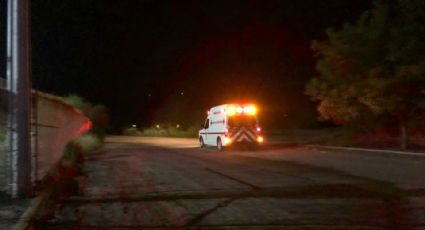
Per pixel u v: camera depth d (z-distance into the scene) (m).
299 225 9.02
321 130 54.38
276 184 14.02
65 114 20.03
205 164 20.62
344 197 11.74
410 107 22.81
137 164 21.23
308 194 12.23
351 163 19.66
